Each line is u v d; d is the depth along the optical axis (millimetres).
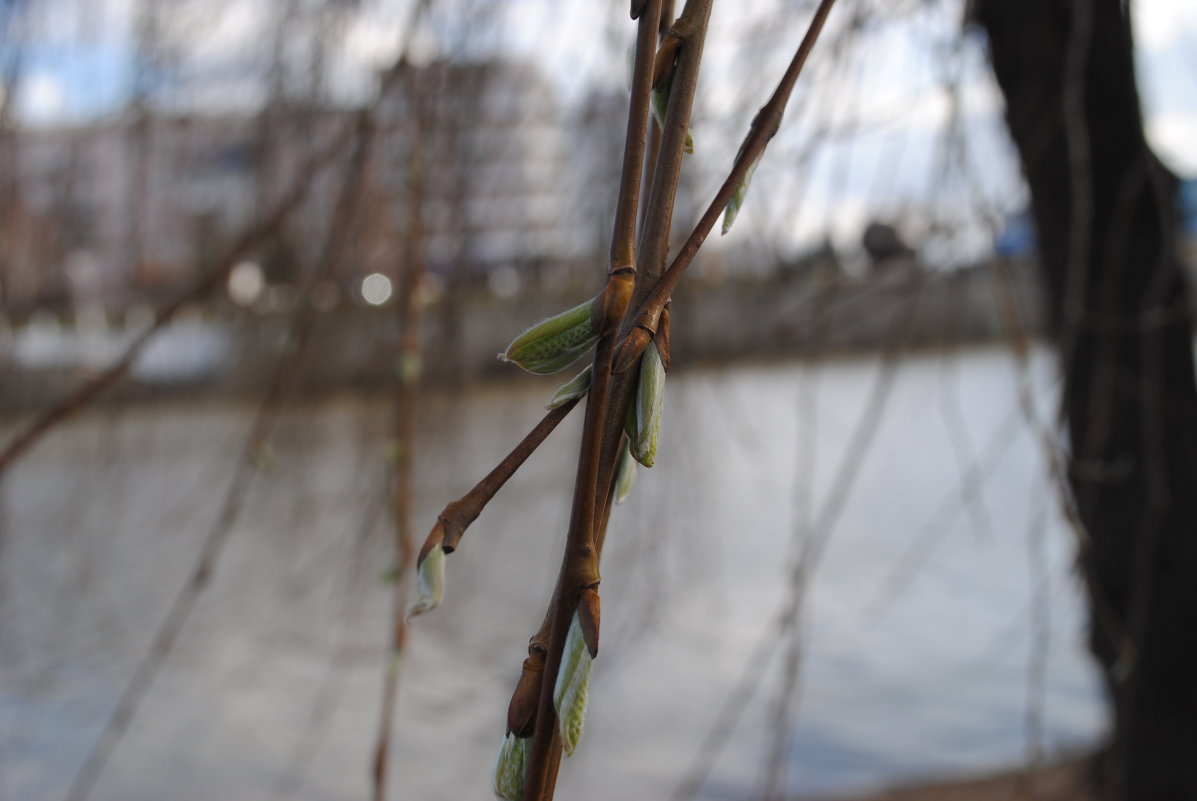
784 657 2549
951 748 2322
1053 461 978
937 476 4051
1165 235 1419
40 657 2230
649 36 320
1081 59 1182
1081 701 2564
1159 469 1388
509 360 307
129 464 1946
